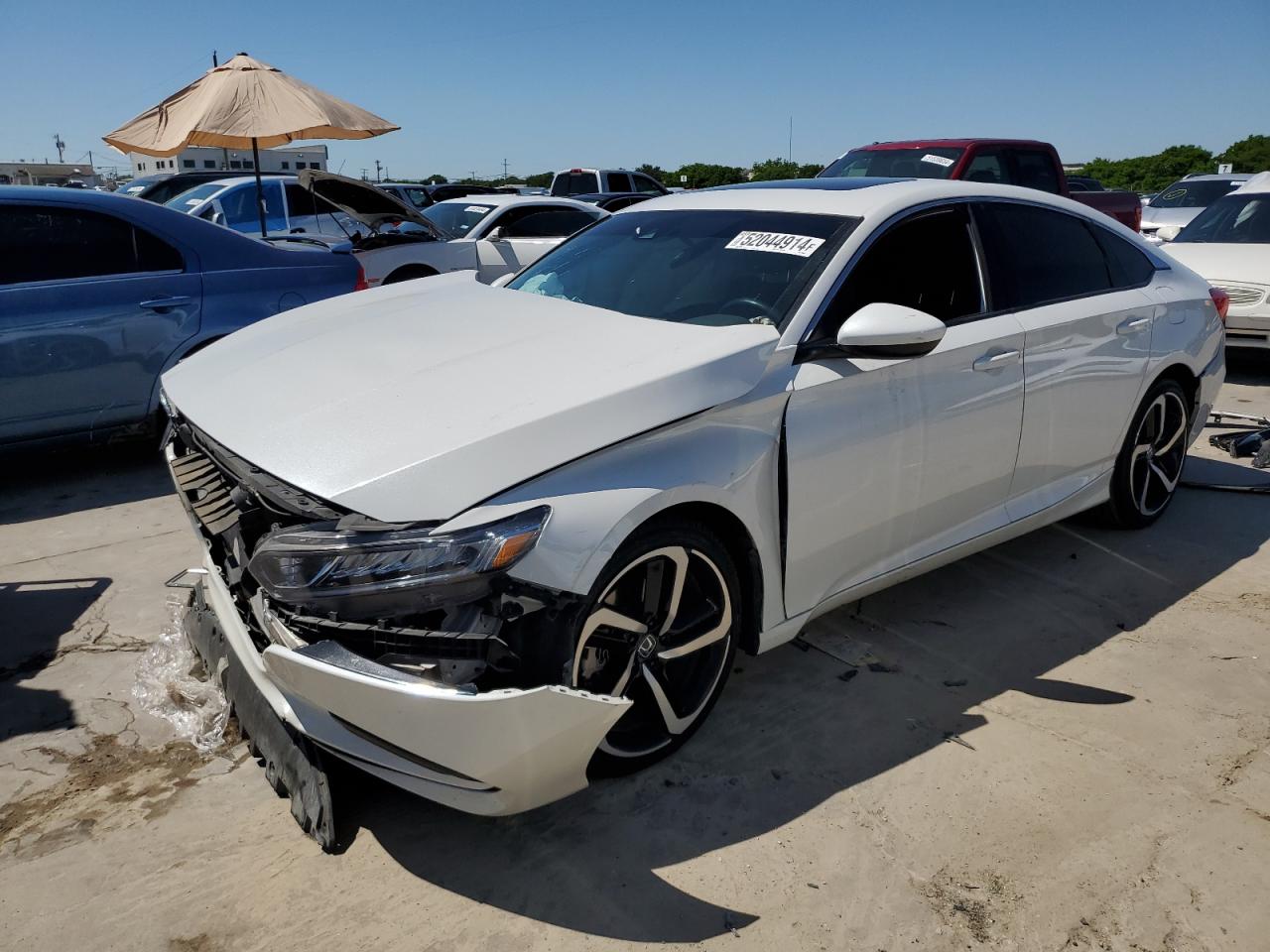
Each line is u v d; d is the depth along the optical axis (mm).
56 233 4824
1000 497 3592
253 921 2162
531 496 2209
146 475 5262
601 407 2377
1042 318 3555
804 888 2297
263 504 2342
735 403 2605
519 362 2658
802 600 2930
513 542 2127
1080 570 4090
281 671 2191
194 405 2781
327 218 11016
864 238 3107
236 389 2771
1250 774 2760
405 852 2377
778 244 3186
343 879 2289
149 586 3818
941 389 3148
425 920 2174
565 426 2307
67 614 3568
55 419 4840
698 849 2410
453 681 2117
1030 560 4180
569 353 2707
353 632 2186
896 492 3080
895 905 2250
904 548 3260
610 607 2402
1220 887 2334
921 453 3115
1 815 2484
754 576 2746
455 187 18047
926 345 2756
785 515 2758
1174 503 4914
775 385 2717
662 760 2734
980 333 3320
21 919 2154
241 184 10656
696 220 3564
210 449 2613
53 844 2387
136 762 2713
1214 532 4539
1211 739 2920
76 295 4809
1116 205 12281
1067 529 4547
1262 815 2586
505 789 2188
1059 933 2184
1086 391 3783
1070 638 3523
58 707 2961
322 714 2250
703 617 2678
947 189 3486
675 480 2422
